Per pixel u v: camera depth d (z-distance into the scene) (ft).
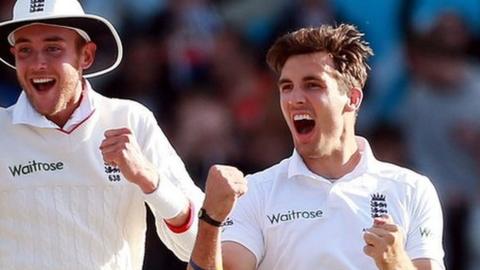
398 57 140.46
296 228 72.08
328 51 72.43
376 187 73.15
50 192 74.08
